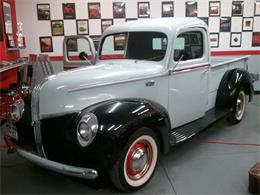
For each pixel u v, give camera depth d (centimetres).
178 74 292
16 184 254
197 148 326
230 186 244
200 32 316
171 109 295
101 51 334
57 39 561
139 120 217
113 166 205
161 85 279
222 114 357
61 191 241
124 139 206
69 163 215
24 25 549
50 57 566
